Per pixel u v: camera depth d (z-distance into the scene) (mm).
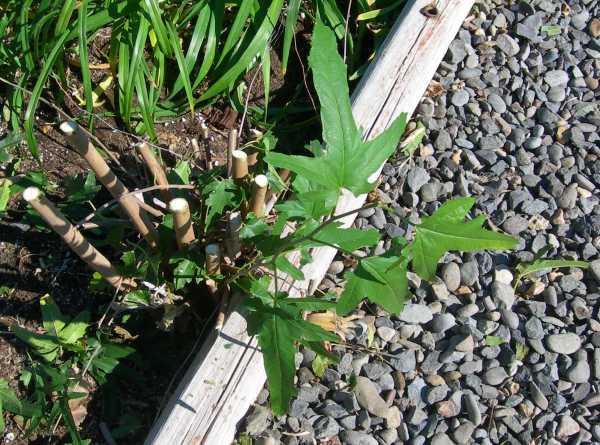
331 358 777
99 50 1228
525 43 1430
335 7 1264
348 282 710
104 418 958
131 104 1119
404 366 1066
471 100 1346
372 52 1318
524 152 1300
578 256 1205
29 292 1026
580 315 1138
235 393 888
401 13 1226
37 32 1059
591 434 1036
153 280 949
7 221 1061
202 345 974
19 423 940
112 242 1000
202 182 989
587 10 1499
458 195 1243
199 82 1143
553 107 1370
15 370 971
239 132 1155
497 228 1225
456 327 1109
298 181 842
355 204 1069
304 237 759
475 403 1041
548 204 1250
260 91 1276
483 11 1443
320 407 1021
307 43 1336
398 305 680
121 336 991
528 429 1035
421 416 1032
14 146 1114
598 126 1357
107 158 1139
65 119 1157
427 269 630
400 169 1238
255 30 1169
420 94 1183
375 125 1113
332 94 701
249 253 975
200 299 1017
